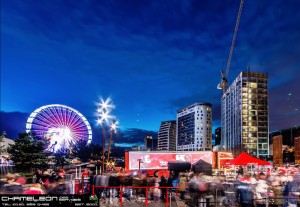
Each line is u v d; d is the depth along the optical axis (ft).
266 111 638.94
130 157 102.27
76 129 196.95
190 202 57.21
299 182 54.39
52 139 182.29
